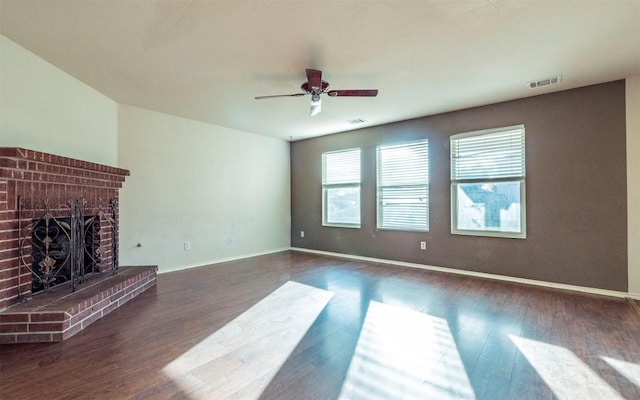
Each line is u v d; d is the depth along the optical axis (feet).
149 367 6.67
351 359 7.06
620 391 5.89
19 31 7.98
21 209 8.46
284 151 22.13
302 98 13.09
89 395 5.69
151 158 14.84
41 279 9.15
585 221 11.89
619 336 8.15
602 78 11.10
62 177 9.70
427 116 15.87
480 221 14.34
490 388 5.99
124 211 13.84
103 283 10.41
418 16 7.33
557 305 10.46
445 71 10.45
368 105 14.07
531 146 12.98
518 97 13.07
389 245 17.43
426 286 12.78
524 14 7.27
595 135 11.68
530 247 13.03
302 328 8.70
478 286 12.75
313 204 21.20
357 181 18.88
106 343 7.76
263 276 14.46
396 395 5.77
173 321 9.16
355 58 9.51
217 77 10.92
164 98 13.10
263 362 6.91
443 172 15.39
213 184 17.58
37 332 7.79
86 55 9.30
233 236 18.63
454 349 7.51
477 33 8.11
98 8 7.00
